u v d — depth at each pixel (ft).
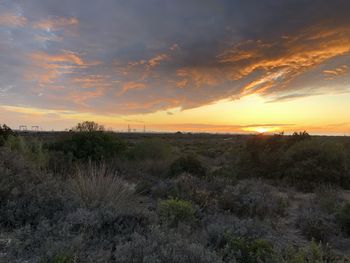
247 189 36.17
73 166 44.29
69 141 63.05
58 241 14.88
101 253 14.53
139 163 61.72
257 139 66.44
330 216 29.09
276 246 19.13
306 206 36.06
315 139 61.46
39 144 48.08
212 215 27.20
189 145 188.03
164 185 35.96
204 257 14.79
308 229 25.85
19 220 18.90
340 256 20.98
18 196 21.26
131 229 18.61
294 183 52.37
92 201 22.97
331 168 53.62
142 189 36.35
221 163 82.12
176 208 24.81
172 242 16.06
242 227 21.13
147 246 15.15
